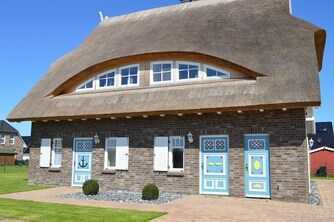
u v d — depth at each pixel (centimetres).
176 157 1822
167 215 1167
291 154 1573
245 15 2144
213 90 1758
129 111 1831
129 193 1794
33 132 2223
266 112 1645
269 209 1318
